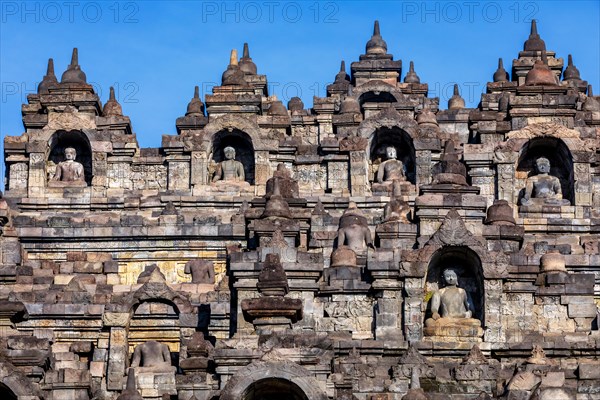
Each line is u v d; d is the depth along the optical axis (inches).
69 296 3703.3
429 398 3339.1
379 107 4404.5
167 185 4224.9
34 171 4220.0
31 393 3368.6
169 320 3693.4
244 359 3294.8
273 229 3823.8
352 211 3860.7
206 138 4229.8
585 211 4084.6
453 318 3592.5
